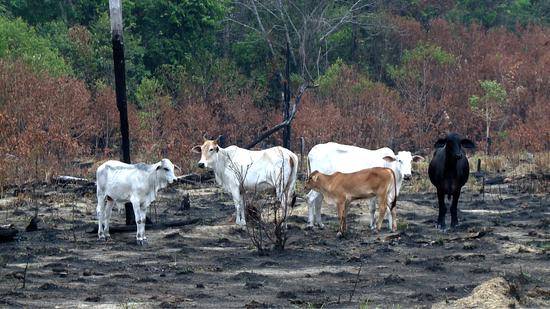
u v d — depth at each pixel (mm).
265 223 18281
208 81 51562
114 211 21734
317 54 64062
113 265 15273
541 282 13492
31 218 20125
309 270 14742
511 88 54094
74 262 15523
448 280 13820
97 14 56656
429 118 49688
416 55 56500
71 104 37438
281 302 12391
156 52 55625
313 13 64125
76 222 20312
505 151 38438
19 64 38438
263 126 45188
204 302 12406
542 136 40156
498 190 27312
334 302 12336
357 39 66375
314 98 50625
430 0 73000
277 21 64625
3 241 17750
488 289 12320
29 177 26609
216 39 63594
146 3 55906
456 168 18906
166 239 17938
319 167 19422
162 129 41312
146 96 43812
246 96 48156
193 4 56250
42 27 52156
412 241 17312
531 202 24547
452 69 56281
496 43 65375
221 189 26656
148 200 17516
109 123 40438
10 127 27578
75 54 50469
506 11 77438
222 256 15992
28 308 11977
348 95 48594
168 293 12992
